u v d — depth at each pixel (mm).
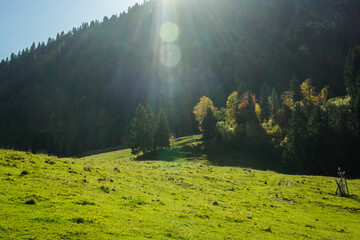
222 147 94875
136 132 97750
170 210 18422
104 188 21000
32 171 21000
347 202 30141
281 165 82812
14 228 10609
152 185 27391
